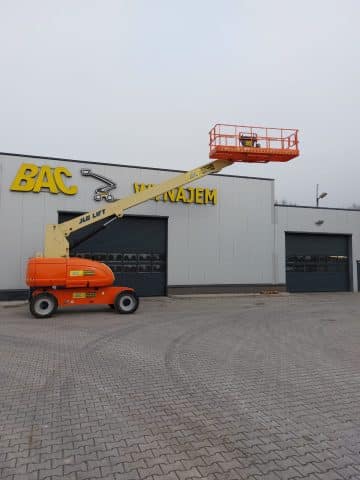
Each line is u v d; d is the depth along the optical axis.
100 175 18.86
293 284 23.56
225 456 3.73
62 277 13.09
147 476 3.37
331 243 24.83
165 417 4.66
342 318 13.12
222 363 7.18
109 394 5.47
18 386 5.80
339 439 4.11
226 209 21.48
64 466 3.53
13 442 4.00
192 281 20.58
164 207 20.23
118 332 10.17
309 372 6.64
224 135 17.08
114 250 19.55
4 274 17.06
